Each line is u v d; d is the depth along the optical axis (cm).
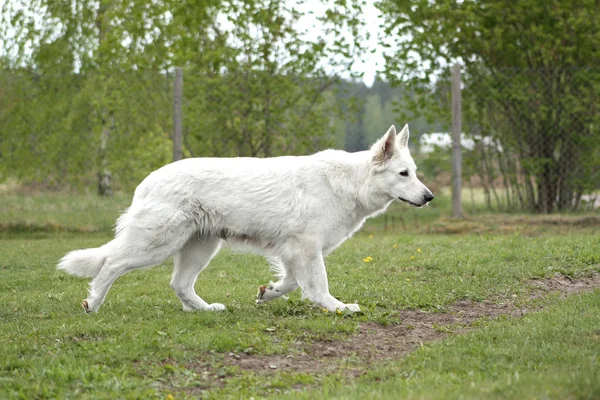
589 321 617
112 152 1438
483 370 497
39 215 1411
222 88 1373
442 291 757
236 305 718
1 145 1353
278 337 582
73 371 484
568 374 450
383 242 1159
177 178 660
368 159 705
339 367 521
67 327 595
